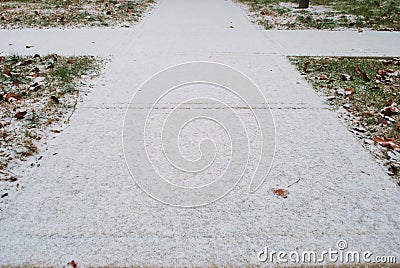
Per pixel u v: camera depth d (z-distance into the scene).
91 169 2.95
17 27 7.30
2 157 3.05
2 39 6.47
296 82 4.65
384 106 4.00
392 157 3.13
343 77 4.77
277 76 4.84
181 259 2.18
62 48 5.94
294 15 8.39
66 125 3.58
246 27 7.46
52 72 4.84
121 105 3.96
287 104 4.05
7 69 4.95
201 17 8.38
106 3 9.52
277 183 2.82
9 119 3.65
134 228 2.39
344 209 2.56
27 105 3.94
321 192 2.73
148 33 6.92
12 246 2.25
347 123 3.69
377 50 5.96
